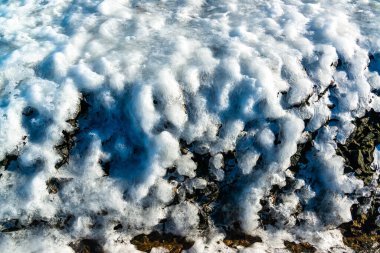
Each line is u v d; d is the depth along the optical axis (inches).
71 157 171.8
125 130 178.1
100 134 176.1
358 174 186.2
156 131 174.7
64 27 222.4
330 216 183.3
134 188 168.4
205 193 177.0
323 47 204.4
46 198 163.9
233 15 234.8
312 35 215.5
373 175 187.5
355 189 184.4
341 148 188.9
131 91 180.1
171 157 171.3
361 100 196.2
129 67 186.7
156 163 169.6
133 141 176.6
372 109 196.5
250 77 186.9
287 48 204.4
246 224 176.9
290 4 245.3
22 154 167.3
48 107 173.3
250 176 180.5
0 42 209.3
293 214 180.5
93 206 165.8
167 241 169.9
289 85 190.1
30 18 232.2
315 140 187.6
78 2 246.8
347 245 178.4
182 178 174.2
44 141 169.6
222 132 180.7
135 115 174.9
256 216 177.2
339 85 198.1
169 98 177.6
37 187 162.6
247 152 181.0
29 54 195.8
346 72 201.6
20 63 191.6
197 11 241.6
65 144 171.9
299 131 183.0
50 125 171.8
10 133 167.9
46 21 229.5
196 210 175.0
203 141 178.2
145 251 165.5
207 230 175.0
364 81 199.8
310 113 188.1
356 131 191.9
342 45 206.1
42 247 158.2
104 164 172.7
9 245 157.8
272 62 194.9
